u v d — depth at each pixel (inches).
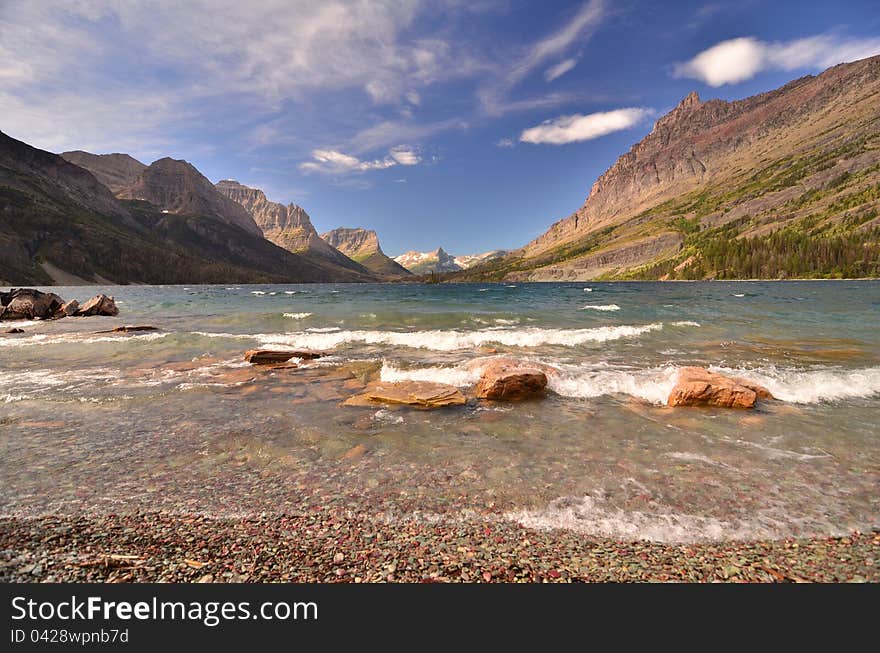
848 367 595.2
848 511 240.5
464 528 229.8
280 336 893.2
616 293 2906.0
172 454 325.4
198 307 1801.2
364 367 625.0
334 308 1652.3
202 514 243.1
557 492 264.8
